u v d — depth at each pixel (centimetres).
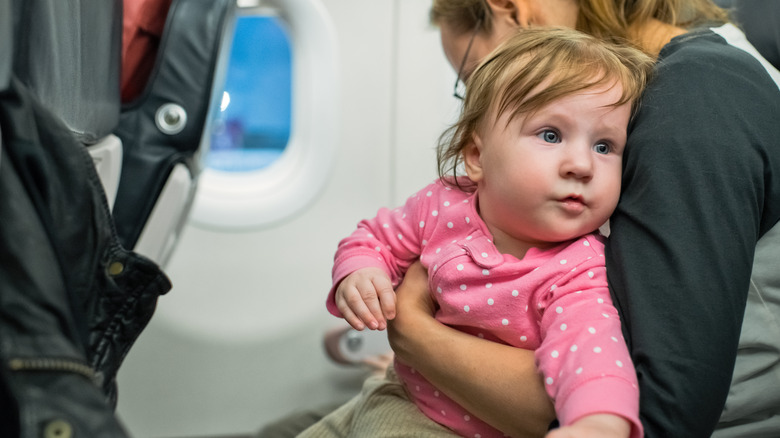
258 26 221
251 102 226
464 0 103
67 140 63
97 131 91
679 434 68
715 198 72
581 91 77
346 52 226
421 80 229
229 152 229
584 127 77
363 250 91
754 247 74
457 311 82
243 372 232
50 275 54
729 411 82
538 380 74
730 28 93
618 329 71
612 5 96
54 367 51
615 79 79
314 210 231
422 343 81
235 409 232
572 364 67
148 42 113
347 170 231
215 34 110
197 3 111
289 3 216
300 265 233
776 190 76
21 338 51
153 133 105
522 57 82
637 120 79
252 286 231
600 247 79
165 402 229
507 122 79
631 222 76
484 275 80
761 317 81
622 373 65
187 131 106
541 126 77
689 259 71
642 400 69
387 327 87
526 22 98
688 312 70
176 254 227
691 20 98
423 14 226
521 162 78
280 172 229
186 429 230
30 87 66
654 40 93
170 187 106
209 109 109
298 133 228
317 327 234
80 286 65
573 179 76
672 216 73
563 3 99
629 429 62
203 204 224
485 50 104
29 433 48
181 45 108
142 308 71
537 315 78
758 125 76
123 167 104
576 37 84
